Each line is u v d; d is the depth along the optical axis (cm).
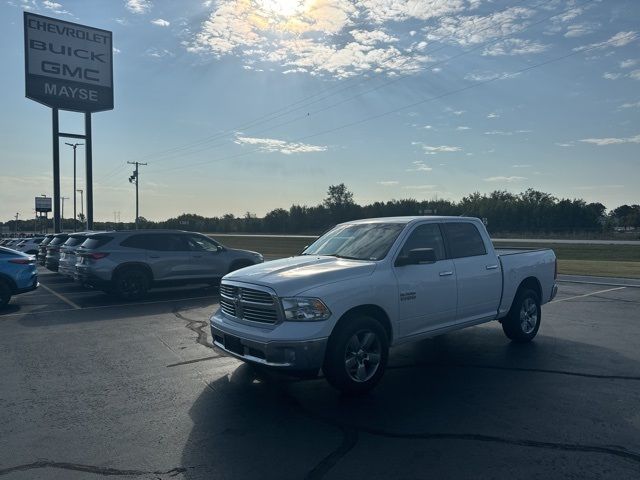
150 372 644
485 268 704
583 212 7812
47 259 1884
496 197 9562
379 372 556
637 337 823
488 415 486
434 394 550
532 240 5706
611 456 398
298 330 504
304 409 511
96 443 432
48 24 3388
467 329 897
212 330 599
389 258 599
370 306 562
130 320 1009
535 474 370
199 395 556
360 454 407
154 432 455
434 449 414
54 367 669
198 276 1410
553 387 568
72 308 1174
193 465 391
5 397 551
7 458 405
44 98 3381
